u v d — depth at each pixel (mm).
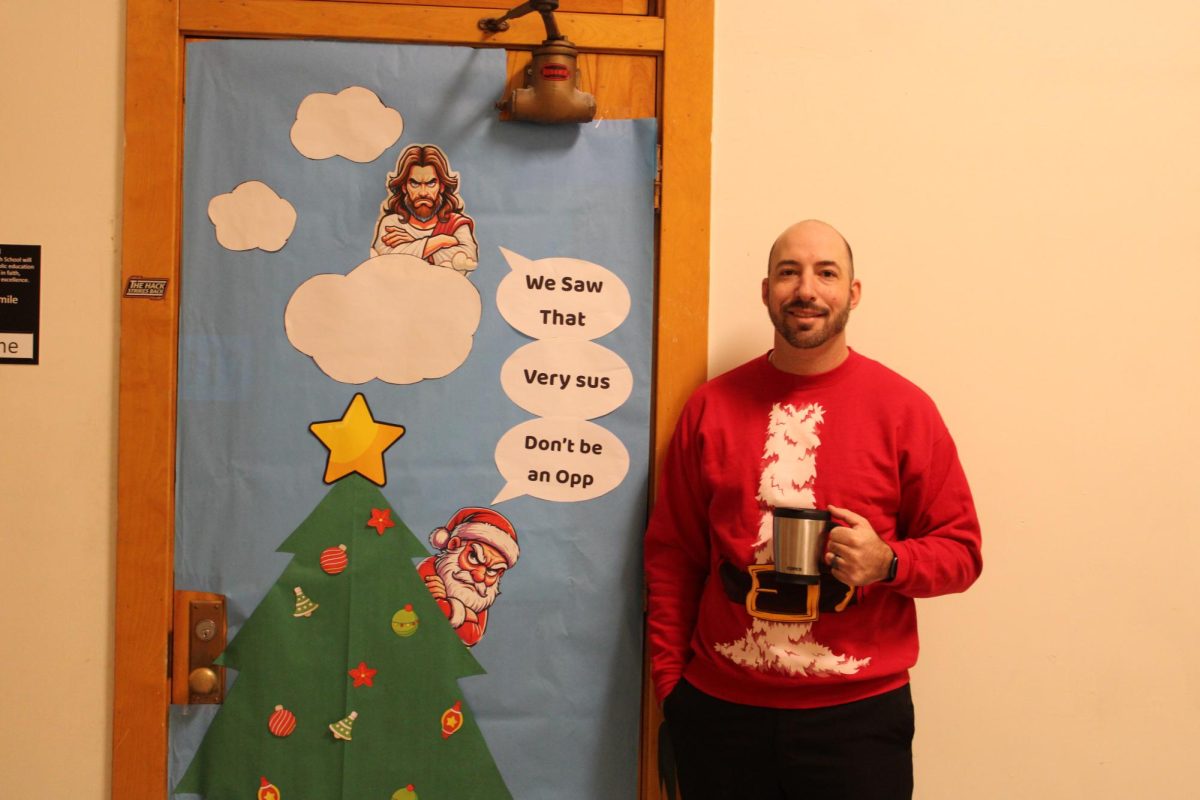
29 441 1692
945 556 1455
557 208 1729
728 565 1515
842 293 1487
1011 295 1763
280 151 1698
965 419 1761
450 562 1717
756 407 1545
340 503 1707
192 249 1693
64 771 1690
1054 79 1751
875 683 1478
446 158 1716
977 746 1753
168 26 1682
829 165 1750
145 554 1681
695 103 1729
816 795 1453
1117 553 1754
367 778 1702
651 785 1731
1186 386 1760
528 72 1694
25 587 1690
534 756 1726
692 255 1729
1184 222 1758
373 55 1707
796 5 1746
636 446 1736
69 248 1696
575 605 1730
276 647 1693
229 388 1697
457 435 1720
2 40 1686
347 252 1708
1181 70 1759
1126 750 1765
